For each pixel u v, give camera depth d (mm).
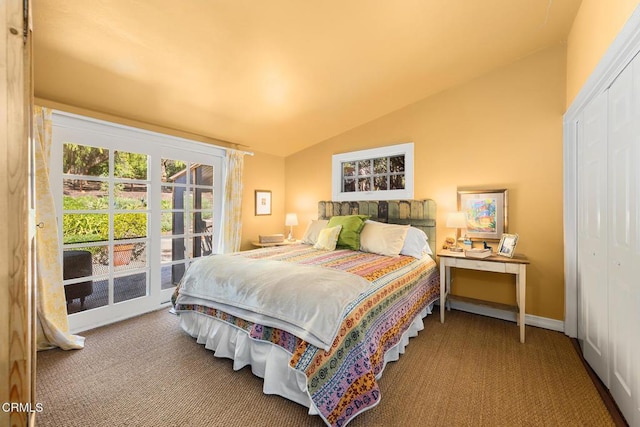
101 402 1646
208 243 3711
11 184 823
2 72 808
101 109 2639
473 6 2049
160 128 3131
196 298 2330
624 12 1392
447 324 2820
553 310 2699
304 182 4480
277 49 2250
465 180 3158
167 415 1548
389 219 3582
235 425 1479
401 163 3627
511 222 2896
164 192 3236
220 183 3840
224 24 1925
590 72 1944
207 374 1928
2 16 808
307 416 1543
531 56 2787
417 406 1624
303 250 3154
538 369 2010
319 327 1520
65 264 2510
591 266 2070
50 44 1876
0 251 812
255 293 1890
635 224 1422
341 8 1908
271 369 1721
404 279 2361
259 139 3943
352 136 3986
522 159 2838
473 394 1733
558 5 2141
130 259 2951
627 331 1508
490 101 3008
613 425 1490
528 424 1494
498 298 2992
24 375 842
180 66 2279
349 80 2844
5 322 818
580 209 2346
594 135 1977
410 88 3156
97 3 1658
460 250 2916
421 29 2225
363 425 1477
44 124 2268
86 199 2629
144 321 2828
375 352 1656
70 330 2529
